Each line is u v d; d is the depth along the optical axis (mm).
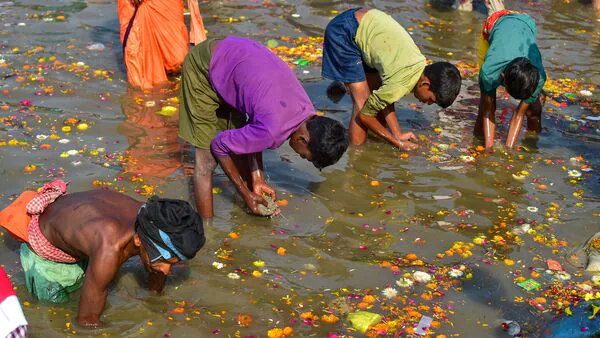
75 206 4332
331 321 4594
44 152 6281
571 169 6586
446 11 10328
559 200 6086
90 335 4328
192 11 8188
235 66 5035
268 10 10102
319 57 8664
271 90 4879
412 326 4582
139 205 4461
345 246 5379
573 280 5094
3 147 6293
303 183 6168
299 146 4926
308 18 9883
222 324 4523
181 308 4633
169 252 4020
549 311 4762
